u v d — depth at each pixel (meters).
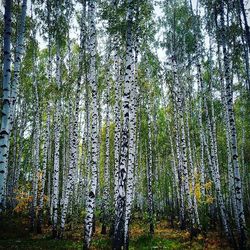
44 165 21.48
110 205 23.69
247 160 38.88
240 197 14.29
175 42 23.50
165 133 36.91
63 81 22.42
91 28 14.71
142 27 14.34
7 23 8.75
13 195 27.11
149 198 24.56
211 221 25.23
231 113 14.95
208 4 18.69
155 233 20.20
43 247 14.38
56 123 18.80
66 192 17.55
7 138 8.27
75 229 20.78
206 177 31.45
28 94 25.91
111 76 23.95
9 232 18.36
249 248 14.47
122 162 12.13
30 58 21.92
